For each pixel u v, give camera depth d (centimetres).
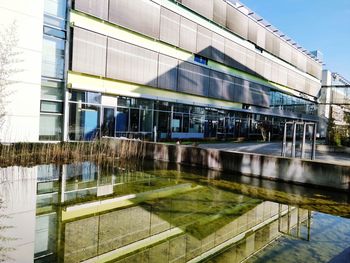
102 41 1989
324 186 1034
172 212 737
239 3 3250
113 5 2020
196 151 1391
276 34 3944
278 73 4041
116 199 829
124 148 1593
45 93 1711
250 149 2061
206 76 2878
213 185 1049
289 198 918
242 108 3425
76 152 1478
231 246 552
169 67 2494
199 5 2711
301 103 4741
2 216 658
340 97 5134
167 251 523
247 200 874
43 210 711
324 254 526
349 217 755
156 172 1245
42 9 1641
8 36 1496
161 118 2492
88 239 559
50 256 484
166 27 2434
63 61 1798
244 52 3366
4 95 1478
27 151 1367
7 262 457
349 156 1964
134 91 2239
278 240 587
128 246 537
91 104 1966
